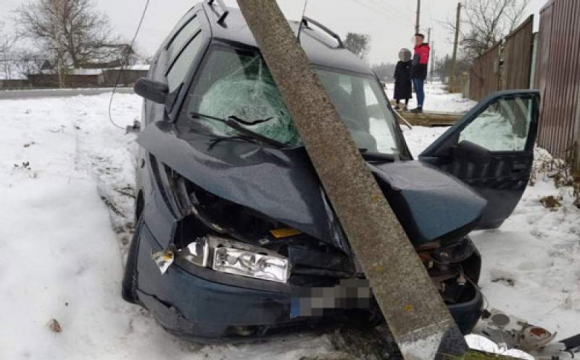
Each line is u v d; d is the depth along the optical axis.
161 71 5.11
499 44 16.36
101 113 8.33
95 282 3.87
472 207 3.24
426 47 13.05
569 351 3.44
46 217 4.47
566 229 5.80
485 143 4.64
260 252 2.99
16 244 4.04
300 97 3.20
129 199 5.32
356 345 3.49
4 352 3.15
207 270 2.91
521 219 6.08
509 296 4.38
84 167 5.79
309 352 3.38
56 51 32.62
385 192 3.30
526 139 4.77
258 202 2.89
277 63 3.28
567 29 8.68
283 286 2.94
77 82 34.06
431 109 16.20
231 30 4.48
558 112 8.83
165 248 2.95
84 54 37.62
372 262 2.91
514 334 3.51
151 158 3.81
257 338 3.12
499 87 16.16
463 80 26.97
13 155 5.69
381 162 3.89
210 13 5.02
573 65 8.32
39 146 6.10
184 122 3.81
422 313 2.88
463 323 3.32
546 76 9.61
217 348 3.36
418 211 3.19
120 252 4.30
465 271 3.67
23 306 3.51
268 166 3.13
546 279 4.70
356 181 3.03
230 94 3.96
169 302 2.96
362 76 4.69
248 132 3.54
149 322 3.56
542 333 3.46
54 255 4.00
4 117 7.12
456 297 3.52
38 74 33.66
